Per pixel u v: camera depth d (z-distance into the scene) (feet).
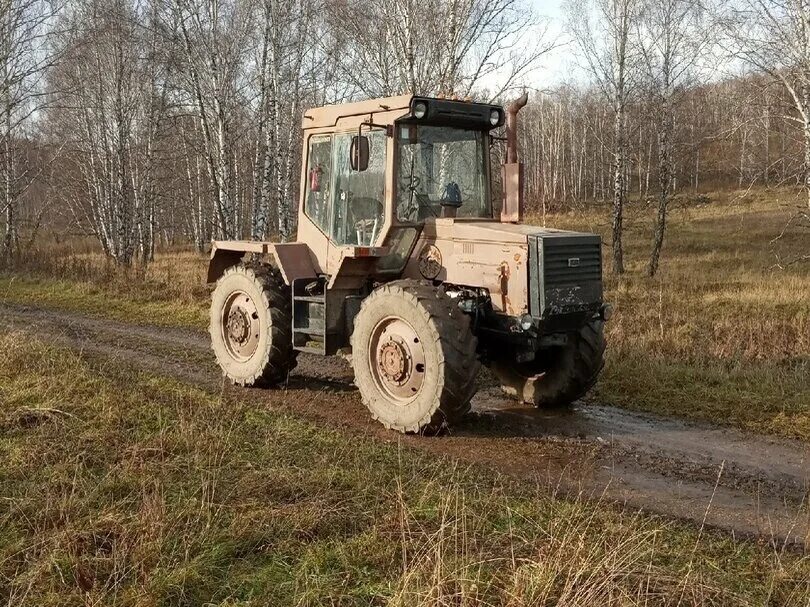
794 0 39.99
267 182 53.47
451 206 22.54
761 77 43.57
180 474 16.11
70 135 85.15
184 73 56.39
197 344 33.09
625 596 10.82
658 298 47.14
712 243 87.25
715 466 18.70
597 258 20.90
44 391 21.89
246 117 65.77
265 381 25.44
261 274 25.85
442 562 11.55
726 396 24.84
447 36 43.06
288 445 18.48
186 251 106.01
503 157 30.86
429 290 20.31
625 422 22.43
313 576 11.98
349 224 23.45
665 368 28.02
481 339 22.11
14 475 15.80
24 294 49.47
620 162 66.80
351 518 14.07
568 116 168.04
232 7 55.26
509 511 14.47
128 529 12.97
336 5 51.47
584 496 16.30
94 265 59.31
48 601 11.05
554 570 11.55
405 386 20.59
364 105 22.59
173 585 11.49
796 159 44.73
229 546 12.83
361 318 21.54
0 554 12.39
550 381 23.49
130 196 78.54
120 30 64.95
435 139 22.35
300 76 58.44
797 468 18.67
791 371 28.50
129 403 21.24
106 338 34.04
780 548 13.93
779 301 45.44
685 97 68.54
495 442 20.08
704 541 14.02
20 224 120.47
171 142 98.63
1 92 63.16
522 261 19.79
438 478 16.44
